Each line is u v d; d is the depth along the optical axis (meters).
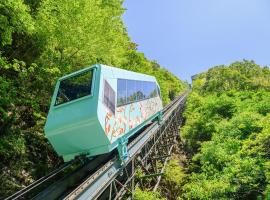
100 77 9.55
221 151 16.66
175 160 21.80
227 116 27.61
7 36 10.30
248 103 27.89
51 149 13.29
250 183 13.01
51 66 13.01
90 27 13.27
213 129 24.81
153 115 18.02
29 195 10.73
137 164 13.88
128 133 11.95
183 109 46.91
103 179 9.20
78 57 14.26
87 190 8.16
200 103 39.16
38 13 12.59
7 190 10.15
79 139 8.91
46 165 12.50
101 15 14.71
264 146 14.55
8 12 10.34
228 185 13.07
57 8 12.66
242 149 15.12
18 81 12.60
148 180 14.65
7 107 12.31
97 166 10.57
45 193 7.90
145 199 12.06
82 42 13.12
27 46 13.38
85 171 9.98
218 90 49.47
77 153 9.23
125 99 11.59
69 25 12.62
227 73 50.09
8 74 13.15
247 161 13.61
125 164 10.98
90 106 8.84
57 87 10.02
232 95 38.88
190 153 25.45
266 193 11.66
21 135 11.98
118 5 20.53
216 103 28.95
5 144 11.15
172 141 26.02
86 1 13.17
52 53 12.88
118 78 11.19
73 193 7.45
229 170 14.41
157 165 17.36
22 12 10.34
